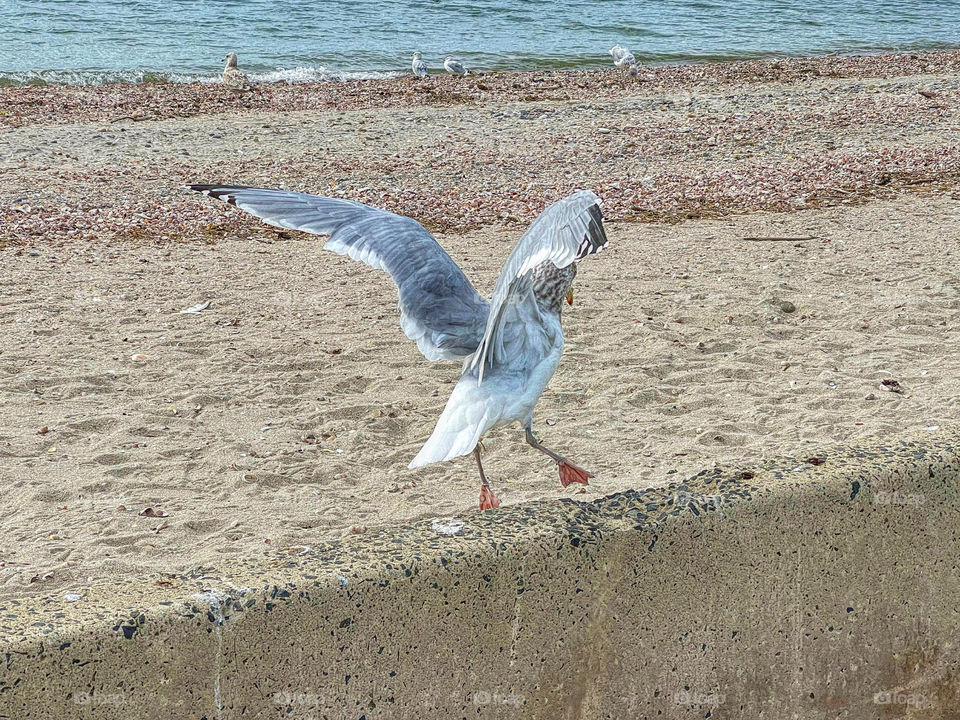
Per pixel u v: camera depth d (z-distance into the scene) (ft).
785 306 32.24
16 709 9.91
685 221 43.37
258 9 108.06
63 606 10.47
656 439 23.40
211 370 26.91
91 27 96.58
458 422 13.76
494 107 69.26
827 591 13.33
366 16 108.17
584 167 53.62
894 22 119.85
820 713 13.67
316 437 23.36
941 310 31.81
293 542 18.70
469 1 116.78
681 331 30.25
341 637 11.09
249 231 41.37
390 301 33.01
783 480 13.00
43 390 25.31
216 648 10.58
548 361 14.30
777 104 68.49
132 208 43.65
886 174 50.67
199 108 67.97
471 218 44.21
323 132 61.16
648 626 12.53
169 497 20.43
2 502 19.94
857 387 26.09
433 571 11.37
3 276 34.12
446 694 11.71
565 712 12.39
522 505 12.68
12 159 51.88
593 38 103.81
